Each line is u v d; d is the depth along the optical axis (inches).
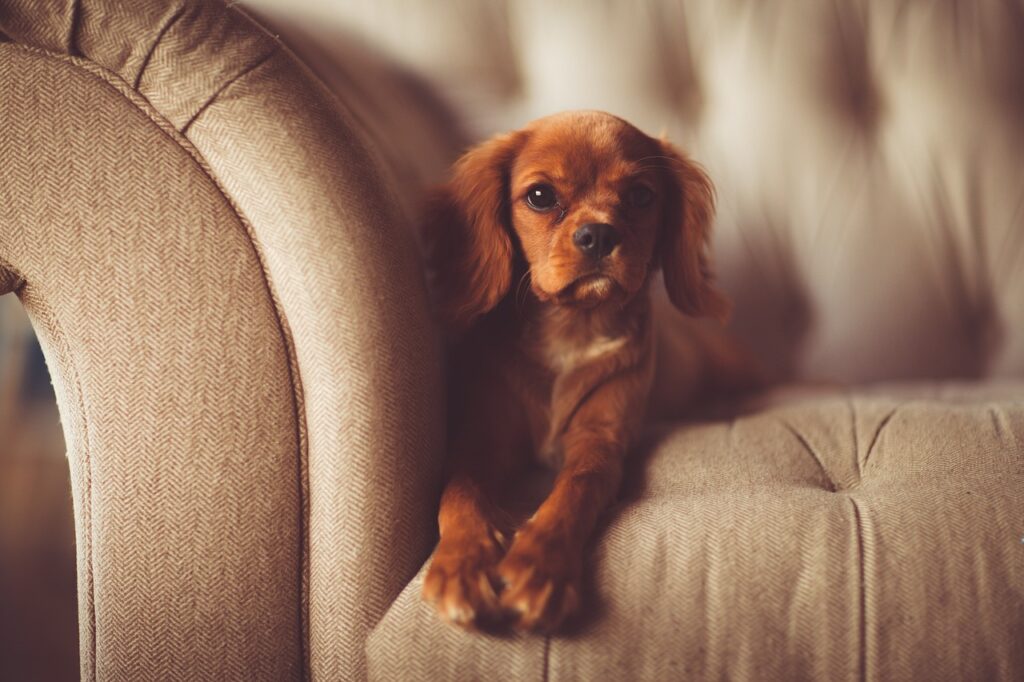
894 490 24.7
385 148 29.3
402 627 23.2
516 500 27.1
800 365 38.7
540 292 28.2
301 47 29.8
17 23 23.3
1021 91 38.3
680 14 38.0
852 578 23.0
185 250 23.8
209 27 24.0
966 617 22.6
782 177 38.0
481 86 36.8
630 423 28.9
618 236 27.3
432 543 25.1
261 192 23.9
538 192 28.4
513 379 29.2
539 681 22.6
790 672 22.6
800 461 26.7
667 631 22.8
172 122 23.9
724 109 38.2
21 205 23.4
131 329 23.7
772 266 38.2
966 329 38.4
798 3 38.2
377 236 24.5
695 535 23.6
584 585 23.3
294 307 24.0
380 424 24.1
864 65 38.5
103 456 23.9
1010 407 27.6
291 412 24.3
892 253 37.8
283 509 24.2
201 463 23.9
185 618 24.0
